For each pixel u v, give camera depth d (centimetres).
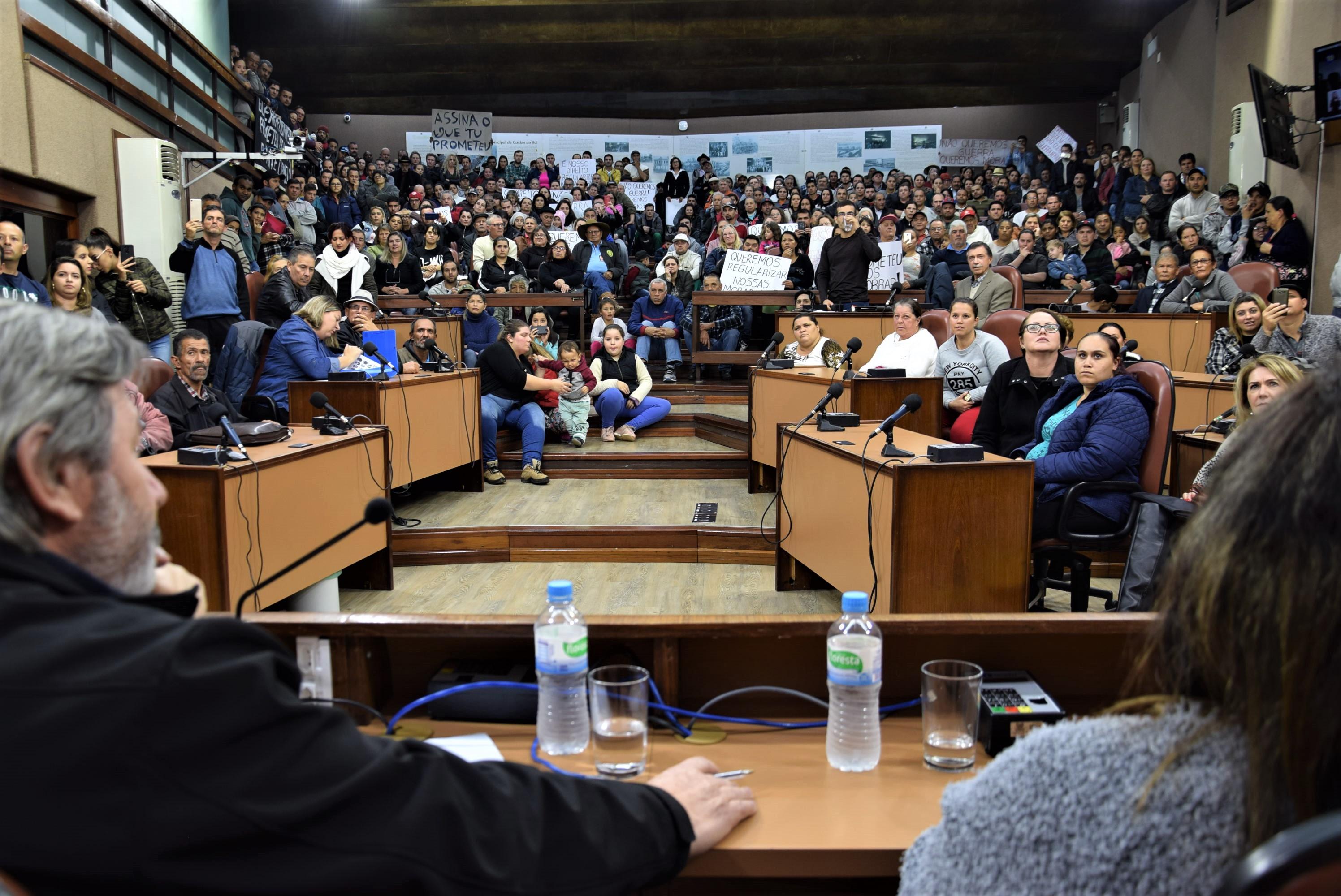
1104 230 984
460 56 1398
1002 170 1436
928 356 527
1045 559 342
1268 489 66
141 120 785
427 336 580
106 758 70
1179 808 65
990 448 407
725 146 1560
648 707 137
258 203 851
